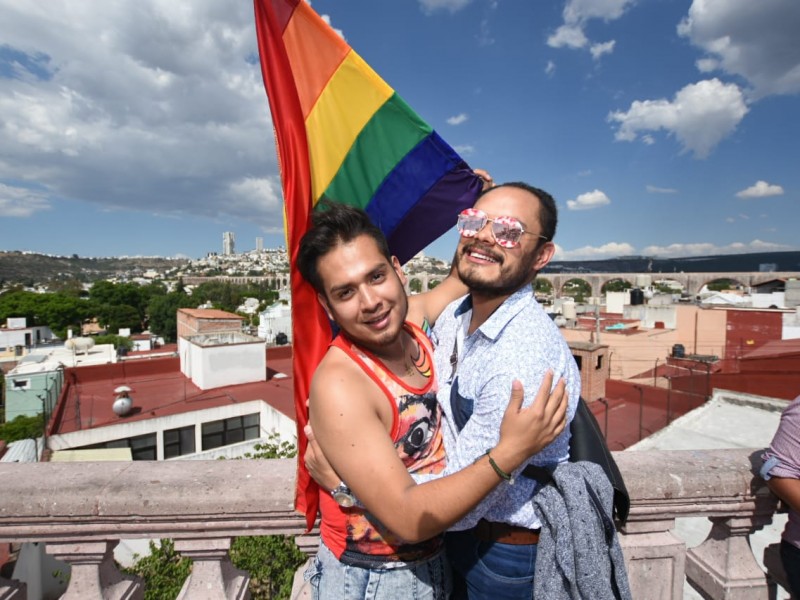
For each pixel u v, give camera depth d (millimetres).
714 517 2406
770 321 26609
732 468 2334
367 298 1530
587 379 17500
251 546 6656
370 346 1597
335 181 2396
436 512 1291
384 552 1643
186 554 2195
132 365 26156
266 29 2162
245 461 2350
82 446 16781
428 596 1706
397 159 2541
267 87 2129
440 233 2795
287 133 2115
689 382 17484
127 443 17531
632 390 17188
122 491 2082
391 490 1329
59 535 2105
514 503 1646
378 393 1544
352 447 1400
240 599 2270
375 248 1570
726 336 27688
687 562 2574
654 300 45188
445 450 1711
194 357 24562
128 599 2236
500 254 1671
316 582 1780
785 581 2348
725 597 2375
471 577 1807
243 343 24531
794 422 1984
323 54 2350
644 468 2312
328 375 1503
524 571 1707
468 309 2035
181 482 2129
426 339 1909
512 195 1724
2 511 2045
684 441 9703
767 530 6652
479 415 1521
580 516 1528
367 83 2418
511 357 1536
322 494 1743
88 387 24344
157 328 85875
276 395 22625
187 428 18672
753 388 16031
